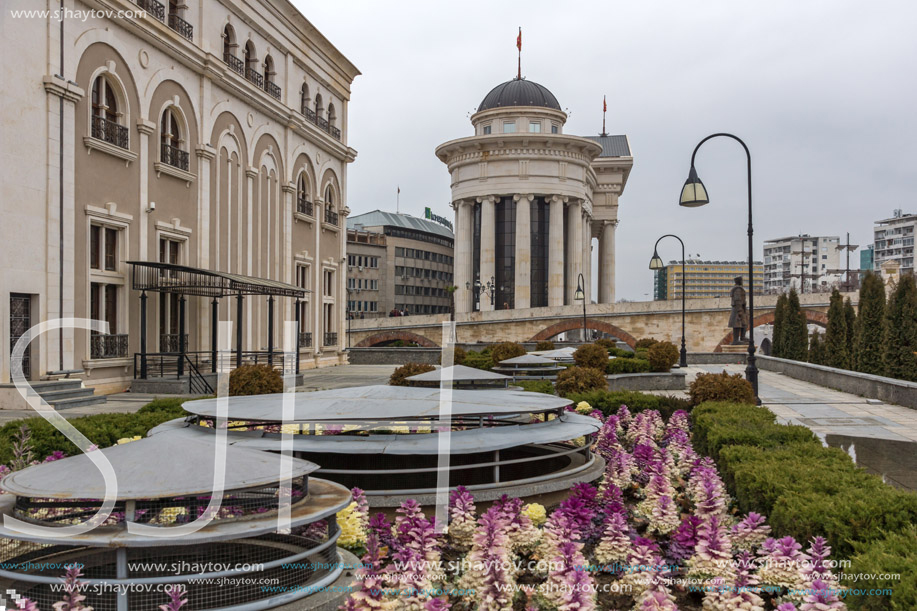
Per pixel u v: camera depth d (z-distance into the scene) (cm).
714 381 1498
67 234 1911
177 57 2416
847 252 8581
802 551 543
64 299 1897
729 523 658
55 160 1870
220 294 2425
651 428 1202
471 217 8825
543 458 806
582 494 682
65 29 1903
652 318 5378
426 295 11925
